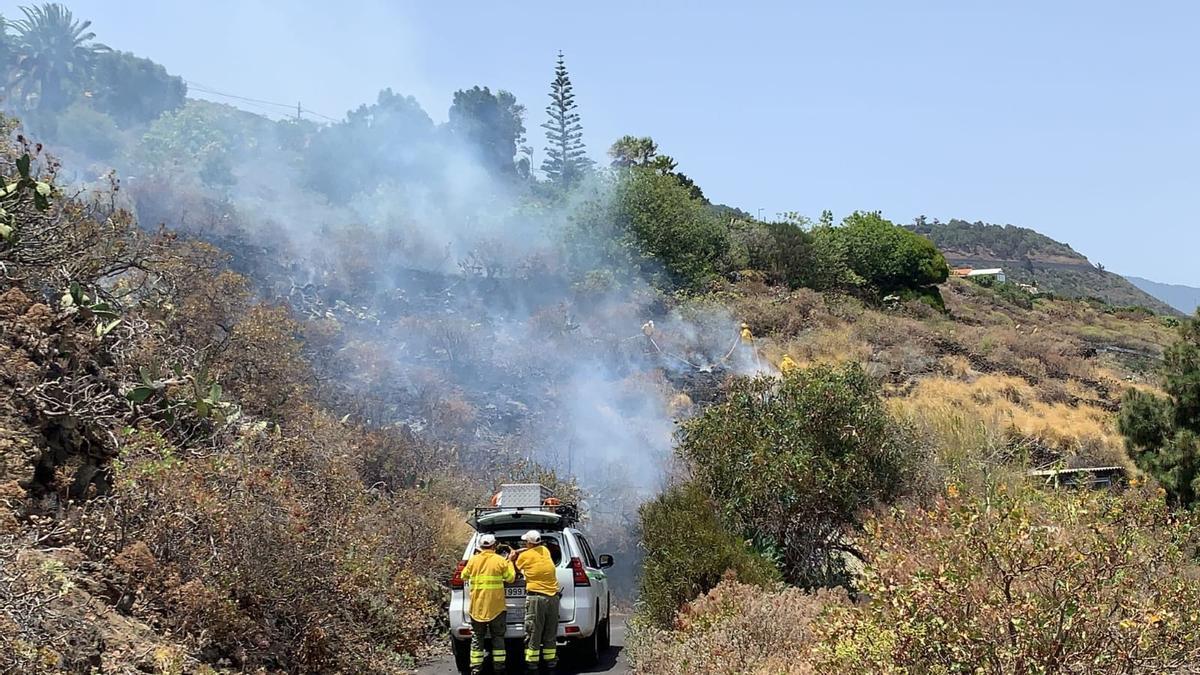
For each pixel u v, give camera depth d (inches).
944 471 648.4
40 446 372.5
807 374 642.8
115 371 461.1
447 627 554.3
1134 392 721.6
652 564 542.0
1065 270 7239.2
